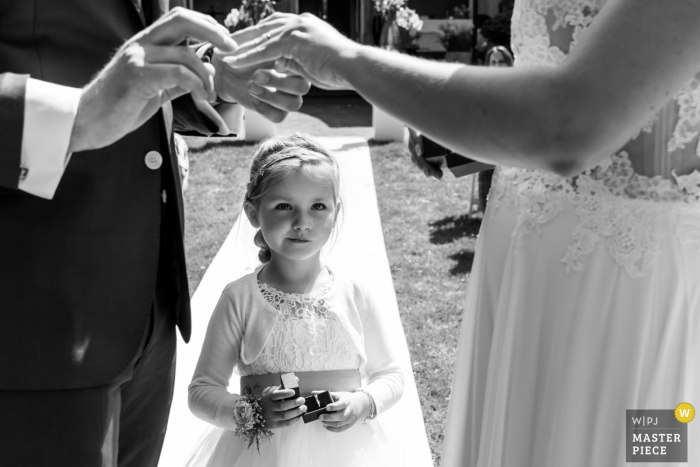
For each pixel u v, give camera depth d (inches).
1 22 59.1
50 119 53.4
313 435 79.4
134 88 52.1
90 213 61.4
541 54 55.4
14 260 59.7
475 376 65.4
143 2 67.2
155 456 78.0
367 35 753.0
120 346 62.4
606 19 40.1
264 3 500.4
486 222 65.2
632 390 52.9
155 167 65.2
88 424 61.1
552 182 55.7
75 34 60.2
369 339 89.4
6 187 57.3
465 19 779.4
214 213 297.4
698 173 52.0
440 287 214.5
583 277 54.2
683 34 38.7
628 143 52.7
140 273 64.0
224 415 78.9
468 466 67.4
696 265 52.9
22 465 60.6
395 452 89.4
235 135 81.7
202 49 69.7
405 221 290.0
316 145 86.4
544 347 56.4
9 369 59.1
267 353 83.5
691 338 53.5
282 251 83.3
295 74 61.1
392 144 453.1
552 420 55.5
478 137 43.0
